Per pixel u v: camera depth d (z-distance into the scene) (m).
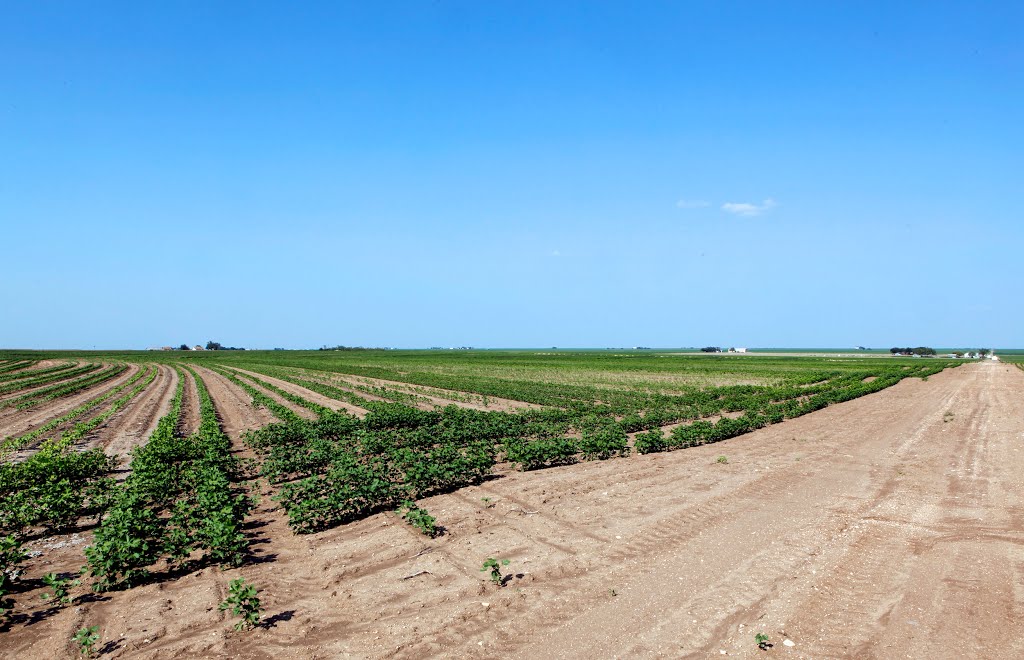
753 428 31.30
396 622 9.73
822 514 15.36
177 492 17.12
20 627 9.67
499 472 20.94
